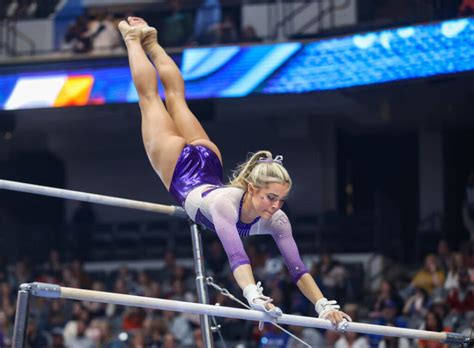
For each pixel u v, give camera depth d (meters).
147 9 17.56
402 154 19.70
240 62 15.33
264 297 5.42
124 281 15.33
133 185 20.03
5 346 13.60
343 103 17.05
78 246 18.23
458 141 18.81
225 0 17.25
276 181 5.70
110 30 17.12
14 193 20.58
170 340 12.79
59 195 6.69
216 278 15.31
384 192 19.72
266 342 12.90
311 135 18.44
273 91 15.03
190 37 16.89
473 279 12.61
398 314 13.40
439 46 13.89
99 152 20.06
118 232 18.38
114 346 13.52
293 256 6.00
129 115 17.77
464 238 18.41
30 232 18.39
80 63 16.02
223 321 13.67
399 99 16.53
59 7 18.05
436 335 5.88
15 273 16.69
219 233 5.79
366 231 17.08
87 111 17.48
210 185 6.29
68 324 13.94
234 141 19.25
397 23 15.21
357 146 19.89
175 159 6.46
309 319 5.48
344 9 17.20
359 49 14.62
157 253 17.94
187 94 15.40
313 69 14.93
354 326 5.57
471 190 15.48
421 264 16.36
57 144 19.39
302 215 18.05
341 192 19.22
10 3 18.22
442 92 15.98
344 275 14.74
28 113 17.53
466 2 14.27
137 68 6.81
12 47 18.05
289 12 17.61
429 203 18.39
